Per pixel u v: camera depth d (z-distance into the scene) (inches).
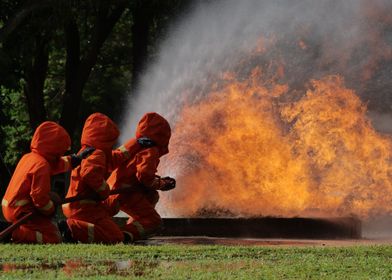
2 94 1216.2
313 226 560.7
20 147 1583.4
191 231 573.9
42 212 453.4
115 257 389.4
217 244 494.9
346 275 331.0
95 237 470.9
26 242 452.8
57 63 1689.2
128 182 498.3
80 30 1478.8
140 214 499.2
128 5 1238.9
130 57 1659.7
